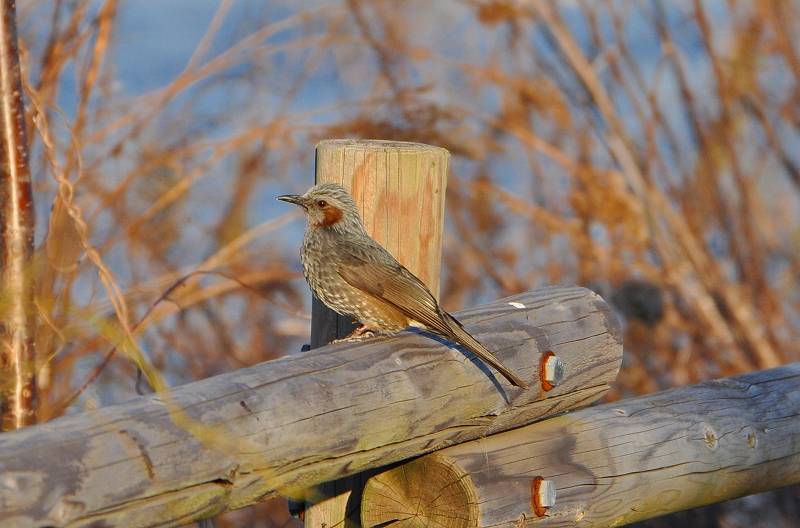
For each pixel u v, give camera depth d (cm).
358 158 810
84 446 517
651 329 1514
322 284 845
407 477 722
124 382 1220
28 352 797
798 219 1638
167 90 1326
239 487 588
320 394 630
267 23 1608
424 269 820
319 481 652
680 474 801
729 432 835
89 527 518
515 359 752
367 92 1570
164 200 1281
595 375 810
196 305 1420
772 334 1521
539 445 746
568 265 1570
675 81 1688
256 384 609
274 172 1482
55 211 888
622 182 1566
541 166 1636
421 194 813
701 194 1594
